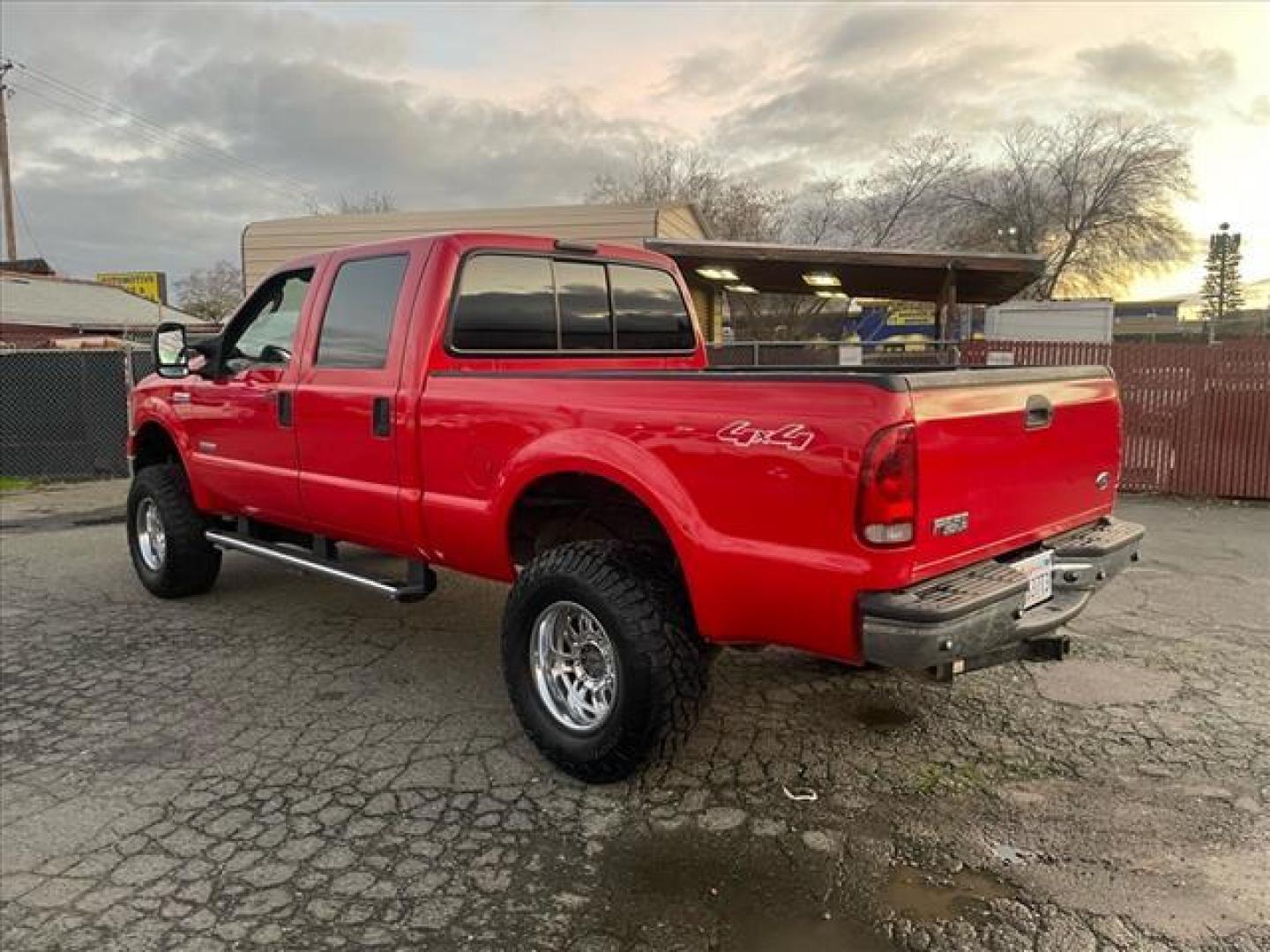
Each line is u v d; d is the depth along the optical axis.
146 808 3.37
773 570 2.93
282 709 4.26
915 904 2.77
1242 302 49.44
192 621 5.61
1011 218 32.53
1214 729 3.92
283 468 4.83
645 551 3.50
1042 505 3.45
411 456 4.08
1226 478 9.73
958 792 3.42
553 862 3.01
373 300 4.32
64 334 26.47
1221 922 2.65
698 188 34.22
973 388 3.02
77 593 6.28
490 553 3.87
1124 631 5.18
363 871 2.97
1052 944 2.57
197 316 38.12
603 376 3.39
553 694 3.62
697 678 3.30
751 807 3.34
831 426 2.79
